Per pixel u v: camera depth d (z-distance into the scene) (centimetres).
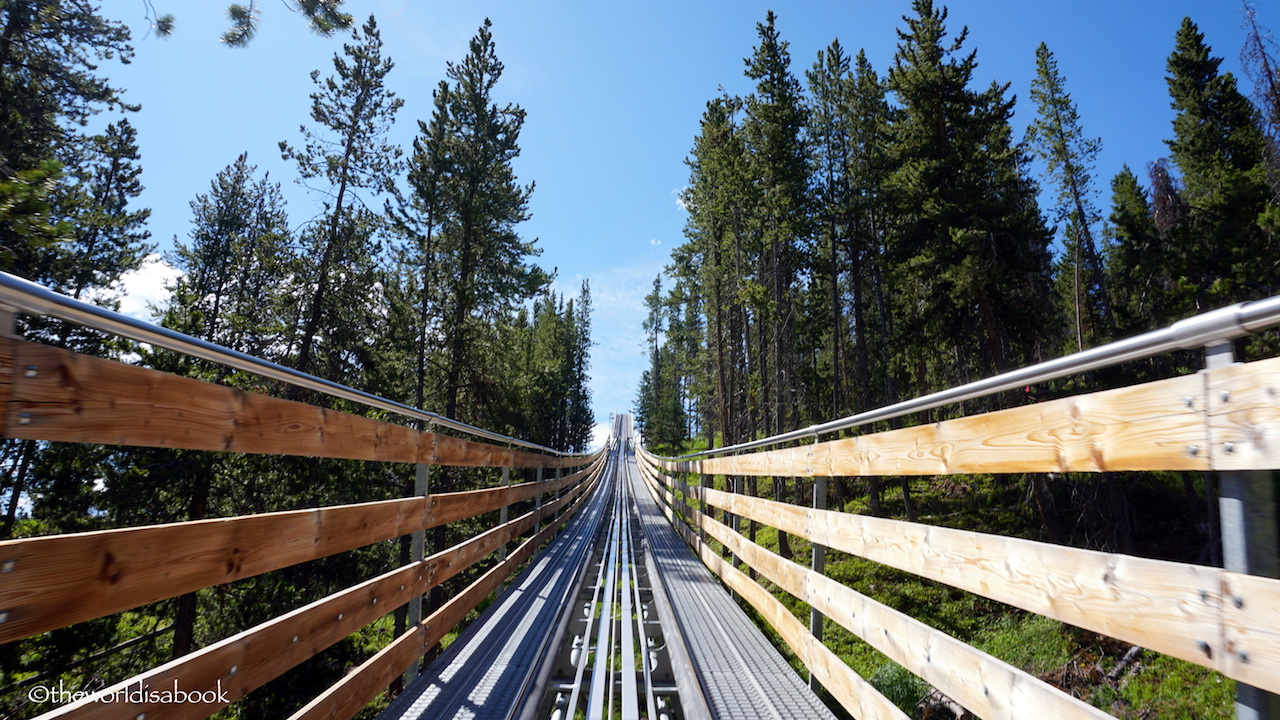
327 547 254
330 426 263
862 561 1579
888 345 2164
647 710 400
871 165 2281
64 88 1227
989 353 2084
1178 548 1550
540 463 972
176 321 1263
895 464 253
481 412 2438
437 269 2219
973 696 178
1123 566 133
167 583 167
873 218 2338
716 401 3700
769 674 386
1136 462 132
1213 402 114
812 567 349
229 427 195
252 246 2166
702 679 376
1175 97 2531
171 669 164
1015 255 1784
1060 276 2995
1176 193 2036
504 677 369
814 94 2406
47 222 527
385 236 2111
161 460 1056
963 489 2127
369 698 283
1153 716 862
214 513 1174
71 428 139
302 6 351
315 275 1800
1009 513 1853
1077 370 152
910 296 2064
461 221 2186
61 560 135
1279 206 1509
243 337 1684
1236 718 109
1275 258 1561
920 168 1873
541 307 5694
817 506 355
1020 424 173
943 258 1828
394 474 1605
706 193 2478
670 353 6719
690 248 3027
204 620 1138
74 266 1511
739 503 597
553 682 420
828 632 1086
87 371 145
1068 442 154
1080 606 144
